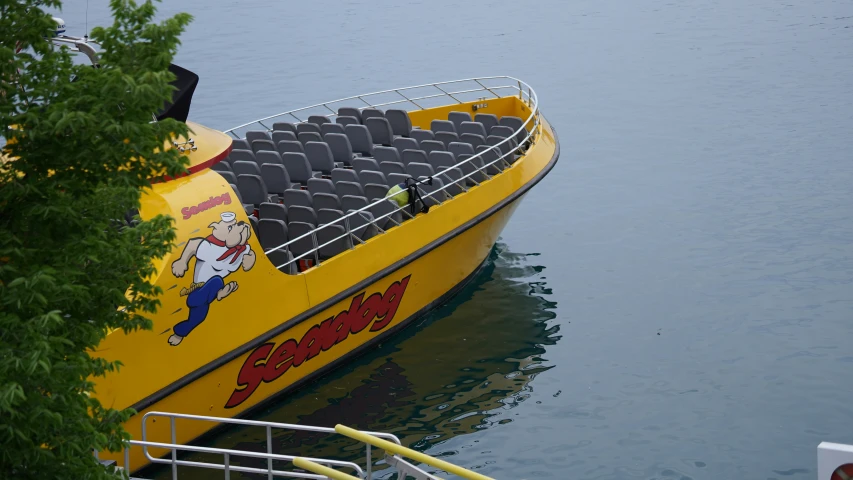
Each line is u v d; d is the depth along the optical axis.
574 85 34.75
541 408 14.42
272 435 13.88
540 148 18.75
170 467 13.09
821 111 29.94
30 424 6.69
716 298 17.88
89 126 6.63
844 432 13.50
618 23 45.00
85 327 7.30
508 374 15.39
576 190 24.23
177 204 12.73
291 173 17.41
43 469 7.13
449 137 18.89
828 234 20.61
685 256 19.88
